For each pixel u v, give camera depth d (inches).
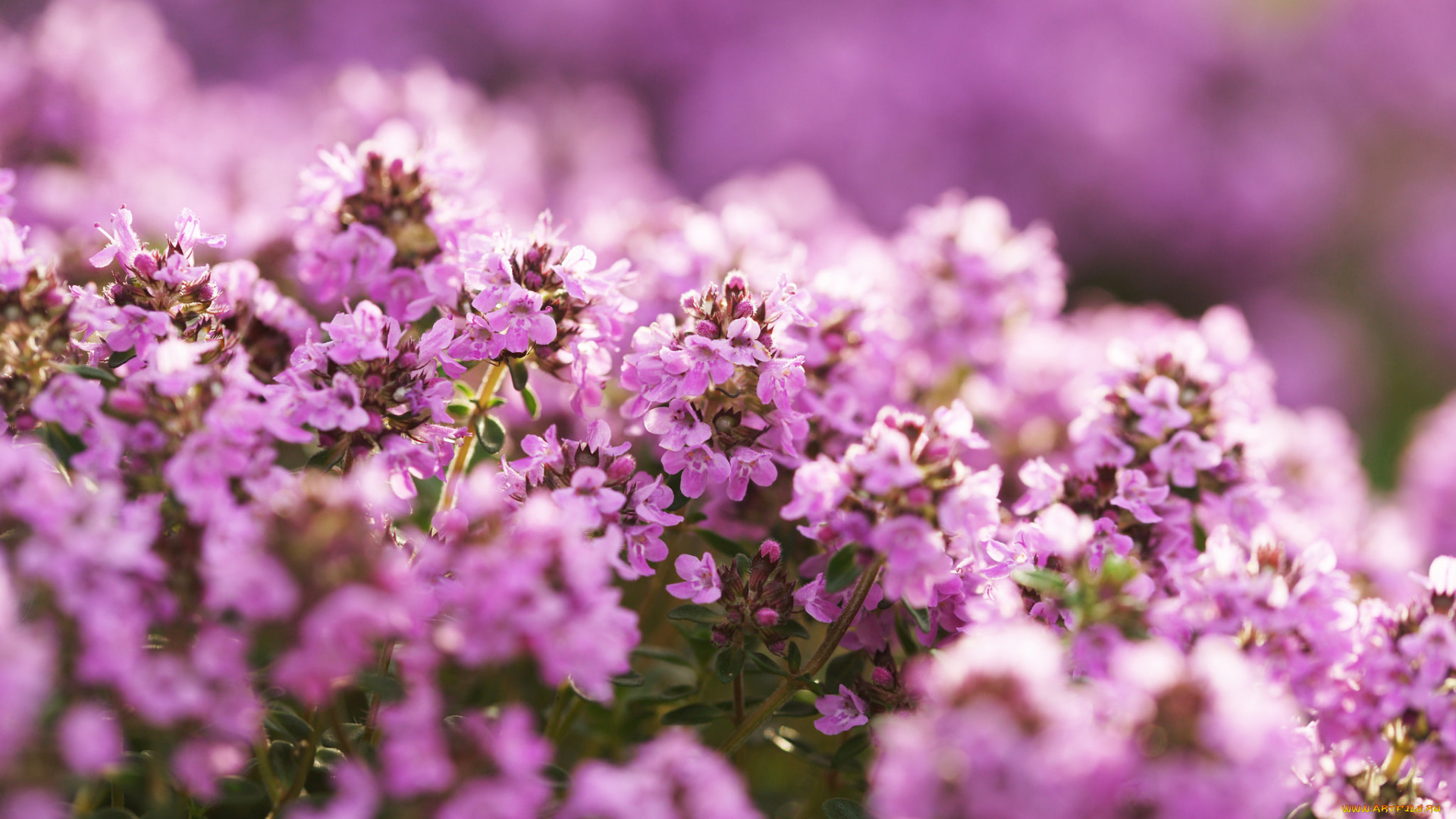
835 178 37.4
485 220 15.4
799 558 15.6
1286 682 14.5
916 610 14.6
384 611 13.9
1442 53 42.3
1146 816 13.8
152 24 21.9
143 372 14.3
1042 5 39.9
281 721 14.6
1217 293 38.9
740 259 16.8
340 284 15.4
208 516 14.1
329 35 37.9
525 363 15.1
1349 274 41.0
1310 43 42.5
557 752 15.4
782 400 14.9
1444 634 14.5
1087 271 38.1
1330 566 14.7
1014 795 13.6
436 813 13.8
